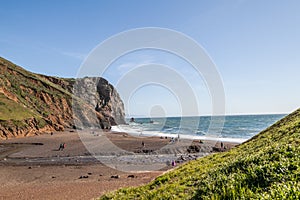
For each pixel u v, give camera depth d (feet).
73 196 64.03
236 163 30.19
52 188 72.69
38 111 303.48
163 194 33.53
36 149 155.74
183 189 32.94
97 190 67.97
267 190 19.94
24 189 72.79
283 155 26.30
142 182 73.92
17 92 310.86
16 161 118.83
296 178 19.92
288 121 55.42
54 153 139.85
